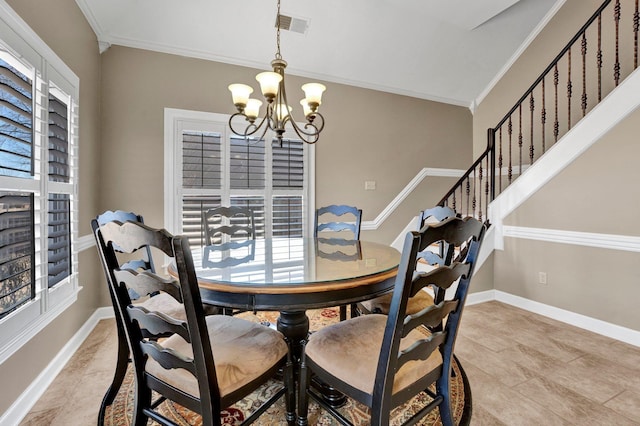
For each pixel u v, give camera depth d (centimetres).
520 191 310
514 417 157
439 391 136
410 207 447
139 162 303
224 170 337
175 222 317
